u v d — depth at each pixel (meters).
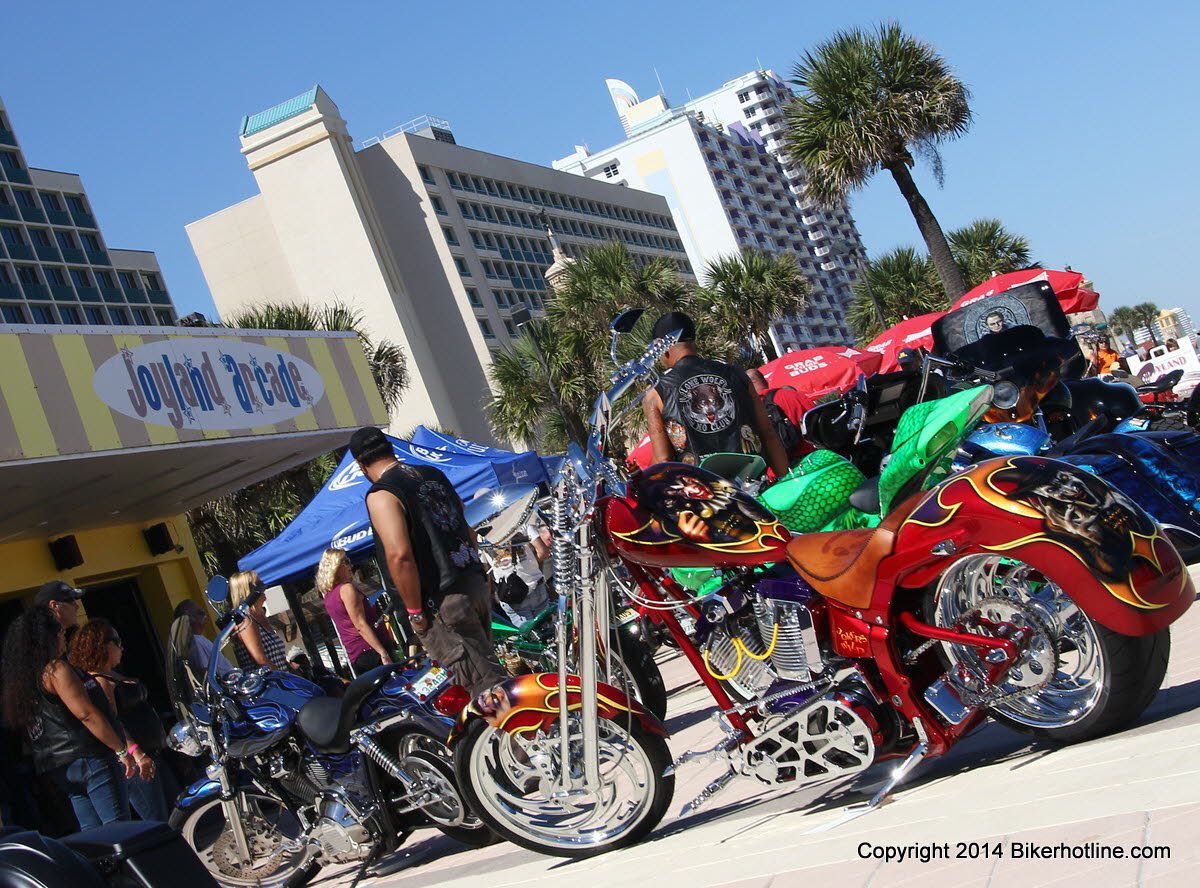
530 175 97.12
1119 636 3.78
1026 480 3.84
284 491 34.62
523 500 6.29
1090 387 8.63
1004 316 8.70
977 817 3.39
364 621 9.23
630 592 4.42
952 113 30.03
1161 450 7.03
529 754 4.65
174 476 13.38
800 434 7.30
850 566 3.95
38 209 80.12
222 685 5.90
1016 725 4.03
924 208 31.16
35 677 7.00
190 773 10.20
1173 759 3.32
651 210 116.12
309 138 82.12
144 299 86.88
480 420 83.19
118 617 15.27
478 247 88.19
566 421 41.81
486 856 5.40
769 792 4.74
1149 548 3.80
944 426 4.32
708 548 4.12
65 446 10.69
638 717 4.47
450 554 5.55
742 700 4.20
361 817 5.59
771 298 43.59
